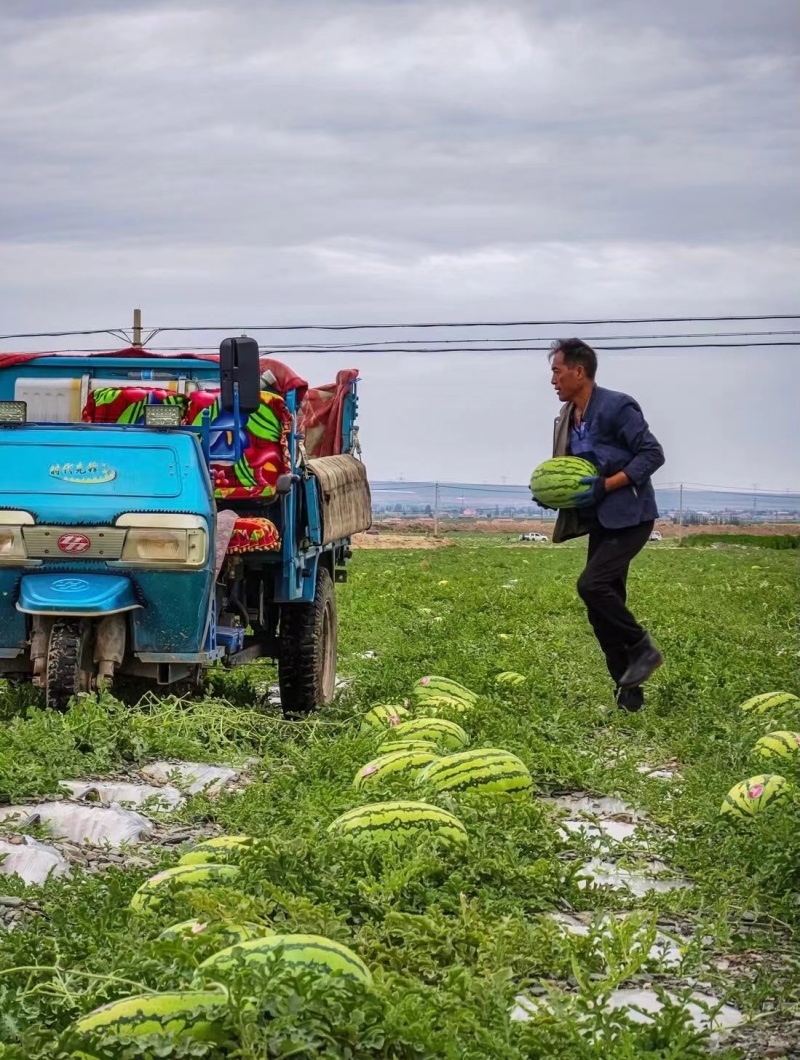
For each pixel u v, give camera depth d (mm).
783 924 5906
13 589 9961
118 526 9906
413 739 8742
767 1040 4562
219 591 11125
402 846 6090
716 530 117250
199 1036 3695
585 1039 4105
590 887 6207
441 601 26422
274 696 13586
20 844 6637
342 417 14875
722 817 7074
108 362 12352
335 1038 3744
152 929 4910
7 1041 4004
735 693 11984
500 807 6789
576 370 10719
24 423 10438
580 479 10570
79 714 9102
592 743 10031
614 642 10938
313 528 11891
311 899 5328
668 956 5438
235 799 7797
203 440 10742
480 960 4789
